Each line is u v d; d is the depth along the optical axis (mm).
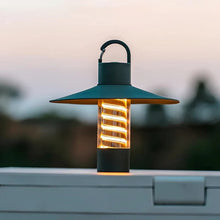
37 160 6254
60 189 2080
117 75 2256
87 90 2256
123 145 2242
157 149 6297
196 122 6461
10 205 2094
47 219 2086
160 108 6238
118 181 2064
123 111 2252
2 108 6270
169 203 2061
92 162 5988
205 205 2062
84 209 2070
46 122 6227
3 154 6348
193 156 6363
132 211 2061
